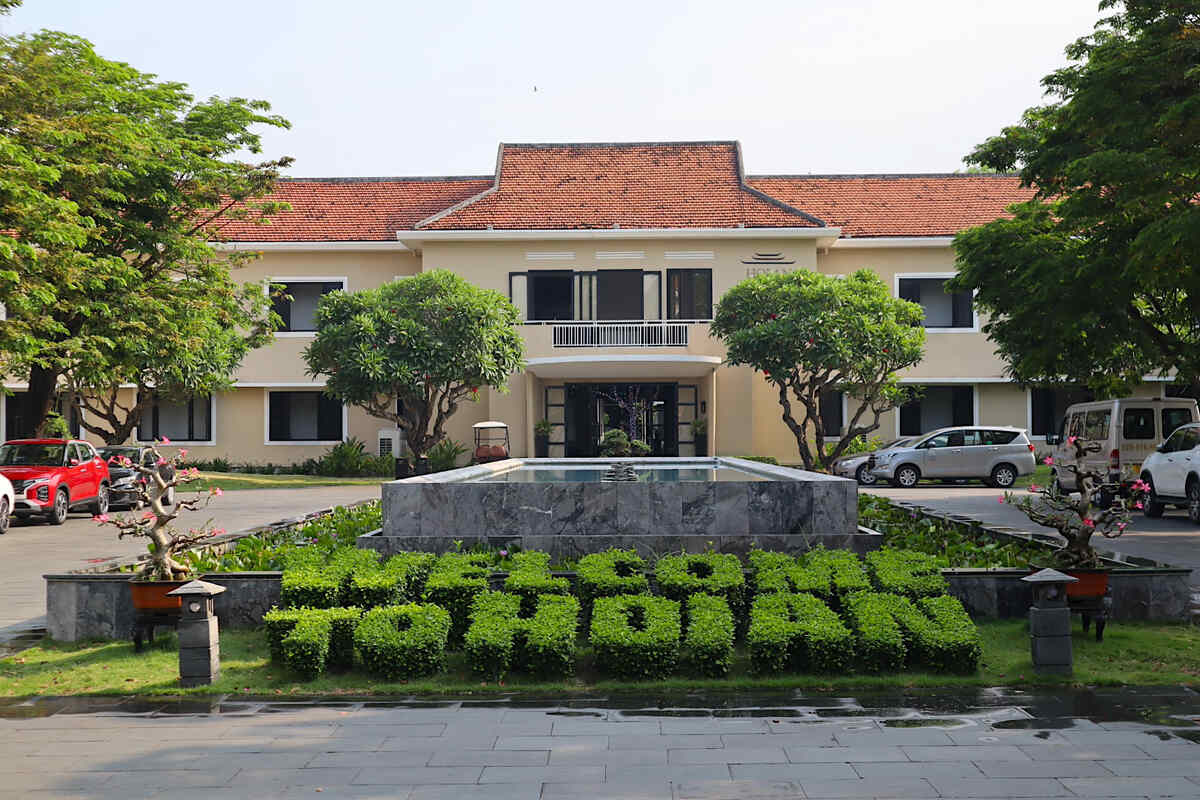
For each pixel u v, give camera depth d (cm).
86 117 1967
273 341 2955
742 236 3200
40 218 1753
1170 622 889
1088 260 1722
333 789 518
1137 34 1605
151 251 2320
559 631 736
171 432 3412
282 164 2564
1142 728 612
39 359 1988
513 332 2923
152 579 827
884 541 1046
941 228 3341
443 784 524
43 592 1162
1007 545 1044
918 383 3294
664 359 2972
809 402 2780
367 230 3397
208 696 709
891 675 730
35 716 664
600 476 1465
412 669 741
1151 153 1424
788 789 513
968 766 546
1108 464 2080
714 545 1048
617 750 578
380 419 3400
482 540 1055
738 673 743
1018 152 1962
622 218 3259
